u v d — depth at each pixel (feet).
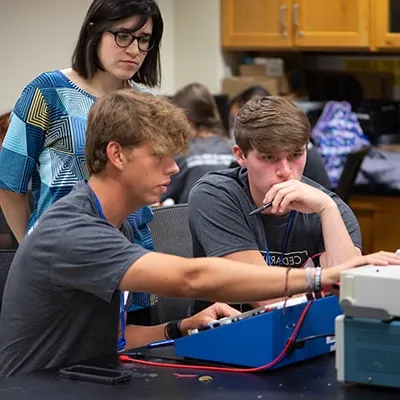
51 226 8.55
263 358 8.27
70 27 20.88
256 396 7.55
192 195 10.77
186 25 24.41
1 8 20.53
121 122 8.44
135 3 11.61
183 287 8.14
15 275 8.98
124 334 10.03
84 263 8.30
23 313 8.86
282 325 8.36
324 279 8.08
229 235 10.32
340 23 23.35
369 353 7.67
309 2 23.50
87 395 7.62
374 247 23.18
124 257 8.22
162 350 9.09
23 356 8.92
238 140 10.28
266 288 8.13
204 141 18.47
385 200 22.81
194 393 7.66
